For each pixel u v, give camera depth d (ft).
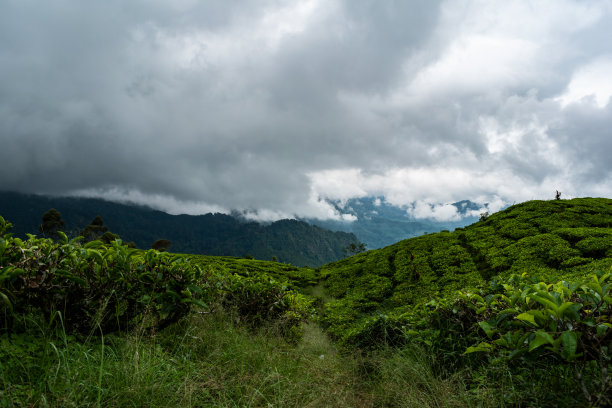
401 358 14.65
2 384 8.06
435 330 15.05
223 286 19.69
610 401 7.78
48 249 11.64
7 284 10.18
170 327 15.25
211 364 12.19
